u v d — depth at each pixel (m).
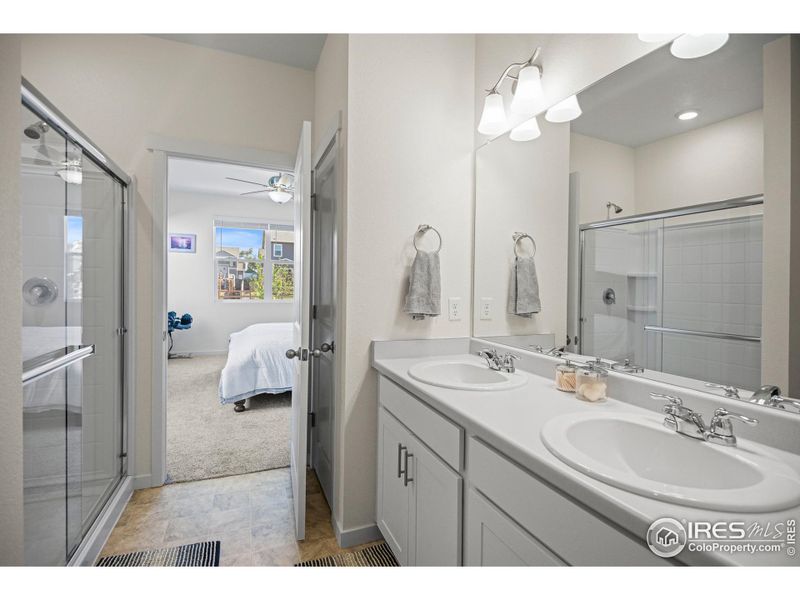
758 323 0.95
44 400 1.33
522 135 1.70
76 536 1.58
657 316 1.18
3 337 0.83
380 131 1.80
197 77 2.36
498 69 1.84
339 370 1.86
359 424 1.80
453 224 1.96
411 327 1.88
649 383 1.15
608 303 1.34
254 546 1.75
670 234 1.15
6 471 0.84
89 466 1.71
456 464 1.14
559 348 1.54
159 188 2.26
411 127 1.87
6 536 0.84
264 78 2.51
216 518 1.96
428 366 1.63
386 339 1.83
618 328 1.31
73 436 1.55
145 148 2.25
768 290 0.94
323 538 1.82
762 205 0.95
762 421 0.90
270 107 2.52
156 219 2.26
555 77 1.54
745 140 0.98
